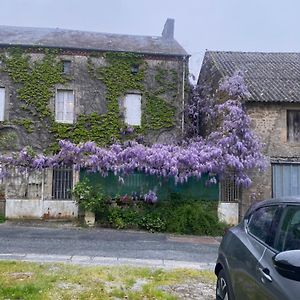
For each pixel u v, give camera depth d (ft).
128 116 65.36
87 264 29.17
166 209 53.31
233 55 76.33
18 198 57.41
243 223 16.93
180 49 68.64
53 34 71.15
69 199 58.23
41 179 58.23
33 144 62.80
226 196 56.34
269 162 57.31
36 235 43.86
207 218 52.08
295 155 57.88
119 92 65.16
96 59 65.31
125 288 22.31
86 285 22.61
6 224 52.47
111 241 42.01
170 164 54.49
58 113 64.23
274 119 58.13
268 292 11.83
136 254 35.06
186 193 55.83
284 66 71.26
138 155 55.52
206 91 68.80
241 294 14.23
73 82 64.49
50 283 22.53
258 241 14.33
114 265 29.12
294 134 58.54
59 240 40.98
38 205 57.11
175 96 66.39
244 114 56.90
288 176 57.77
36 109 63.41
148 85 65.92
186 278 25.31
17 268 26.00
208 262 32.89
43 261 29.66
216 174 55.93
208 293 22.08
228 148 55.88
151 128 65.21
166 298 20.52
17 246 36.45
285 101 57.11
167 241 43.98
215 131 60.59
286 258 10.32
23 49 63.87
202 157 54.70
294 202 13.24
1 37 66.23
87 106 64.39
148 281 24.30
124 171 55.67
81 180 56.65
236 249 15.61
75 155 57.06
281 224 13.28
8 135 62.54
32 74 63.72
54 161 57.41
